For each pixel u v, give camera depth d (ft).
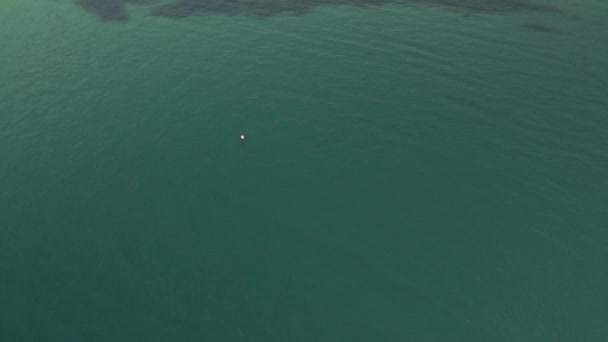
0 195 102.94
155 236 95.66
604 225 95.91
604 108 124.98
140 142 118.83
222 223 98.99
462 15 175.73
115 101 132.77
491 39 158.71
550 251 91.91
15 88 136.36
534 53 150.20
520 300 84.02
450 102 130.21
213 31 168.35
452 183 106.93
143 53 155.33
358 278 88.58
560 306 82.79
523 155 112.68
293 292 86.28
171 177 109.19
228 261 91.40
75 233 95.45
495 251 92.48
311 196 105.19
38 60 150.51
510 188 104.88
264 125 124.47
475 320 81.41
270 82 140.36
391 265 90.74
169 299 84.38
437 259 91.61
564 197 102.17
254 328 80.48
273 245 94.68
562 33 161.99
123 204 102.27
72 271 88.28
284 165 112.78
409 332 79.97
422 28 166.71
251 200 104.22
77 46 159.43
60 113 127.54
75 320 80.33
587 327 79.51
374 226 98.32
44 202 101.81
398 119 125.08
